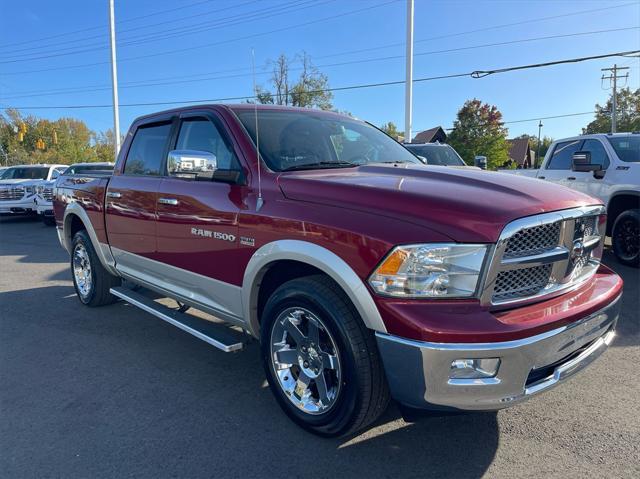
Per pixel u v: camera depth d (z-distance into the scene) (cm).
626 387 354
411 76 2098
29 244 1162
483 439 292
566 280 276
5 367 411
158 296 602
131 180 451
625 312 514
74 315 550
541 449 282
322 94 3209
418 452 281
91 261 539
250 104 391
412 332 233
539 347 238
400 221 247
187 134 403
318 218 274
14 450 290
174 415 327
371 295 247
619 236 739
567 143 882
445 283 236
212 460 277
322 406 286
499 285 245
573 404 331
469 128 4950
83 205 530
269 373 317
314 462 273
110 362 418
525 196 264
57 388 370
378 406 267
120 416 327
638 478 254
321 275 288
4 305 597
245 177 332
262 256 303
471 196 258
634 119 6269
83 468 271
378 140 431
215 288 354
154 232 410
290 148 352
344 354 263
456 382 233
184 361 418
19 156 6669
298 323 297
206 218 349
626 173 729
